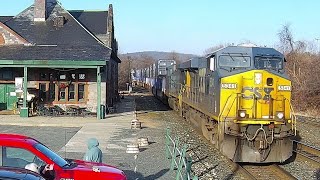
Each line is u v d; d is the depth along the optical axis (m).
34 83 31.67
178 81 32.38
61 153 16.48
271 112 15.49
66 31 34.19
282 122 15.35
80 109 31.20
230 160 15.99
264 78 15.61
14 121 26.56
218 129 15.95
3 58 28.52
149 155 16.61
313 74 45.00
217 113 16.22
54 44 32.19
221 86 15.72
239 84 15.64
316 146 20.27
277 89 15.68
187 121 27.73
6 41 31.55
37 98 31.38
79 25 35.09
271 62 16.94
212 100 17.38
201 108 20.25
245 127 15.26
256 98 15.52
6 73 31.61
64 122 26.91
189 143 19.64
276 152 15.27
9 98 31.78
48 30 34.06
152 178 12.84
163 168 14.23
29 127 24.33
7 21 34.47
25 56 29.11
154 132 23.45
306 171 14.82
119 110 37.28
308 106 43.44
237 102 15.48
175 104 35.19
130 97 59.47
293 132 15.76
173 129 24.78
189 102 25.20
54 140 19.77
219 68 16.81
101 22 38.94
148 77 80.25
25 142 8.30
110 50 31.72
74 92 32.22
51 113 30.47
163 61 51.88
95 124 26.42
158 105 44.69
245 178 13.52
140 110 38.12
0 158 8.00
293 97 45.31
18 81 31.00
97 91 30.39
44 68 31.67
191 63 21.47
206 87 18.84
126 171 13.70
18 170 6.77
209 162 15.75
